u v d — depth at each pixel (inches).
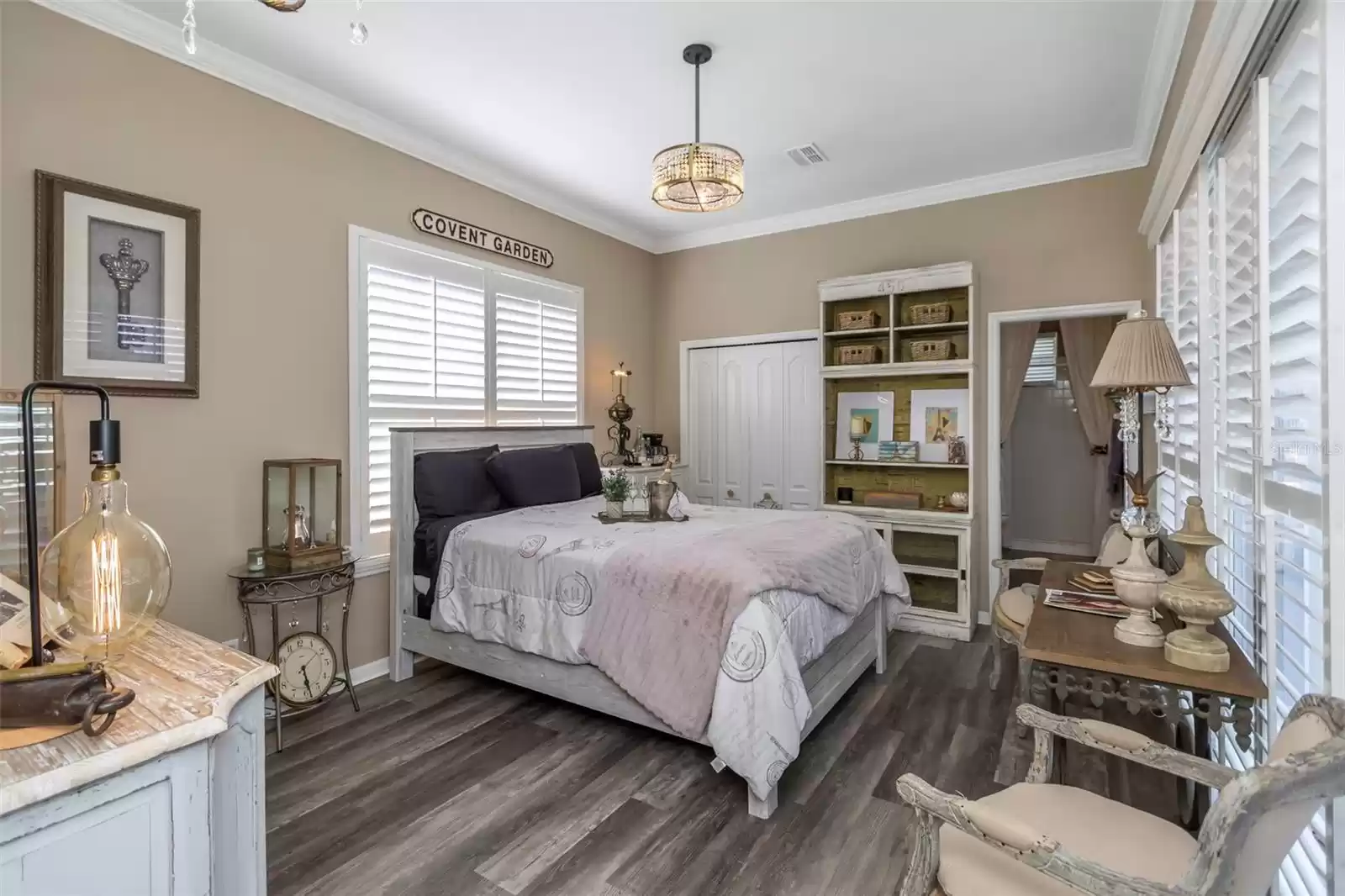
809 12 98.0
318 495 122.2
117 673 40.3
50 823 28.8
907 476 181.9
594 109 128.0
